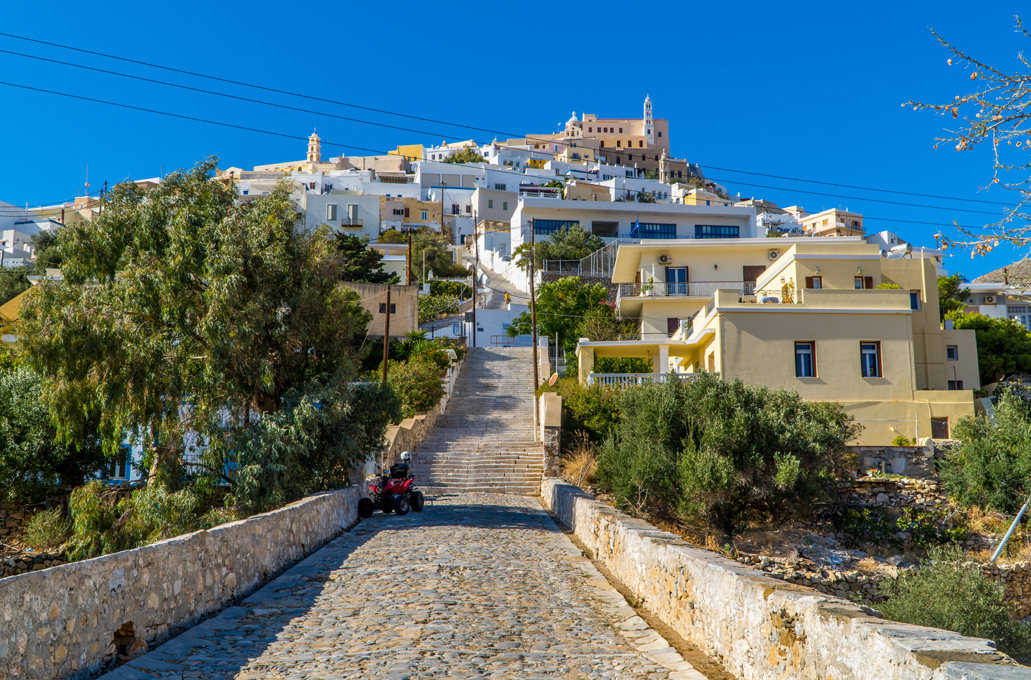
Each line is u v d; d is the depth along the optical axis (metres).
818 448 22.12
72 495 18.78
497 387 40.06
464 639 7.78
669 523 21.98
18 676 5.37
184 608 8.18
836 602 5.23
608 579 11.66
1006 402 25.81
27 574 5.63
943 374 40.12
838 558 21.28
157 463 18.61
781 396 24.30
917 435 30.92
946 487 24.83
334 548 14.33
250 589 10.35
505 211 113.38
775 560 19.97
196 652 7.26
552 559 13.29
